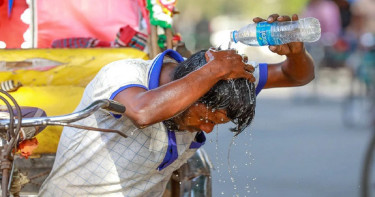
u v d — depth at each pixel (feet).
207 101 18.28
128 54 24.12
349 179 45.73
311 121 73.20
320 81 98.02
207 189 23.04
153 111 17.76
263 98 99.86
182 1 288.92
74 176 20.42
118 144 19.88
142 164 20.11
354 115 69.82
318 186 43.88
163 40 25.99
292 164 49.88
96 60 23.98
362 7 100.53
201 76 17.84
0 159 17.03
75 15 29.07
